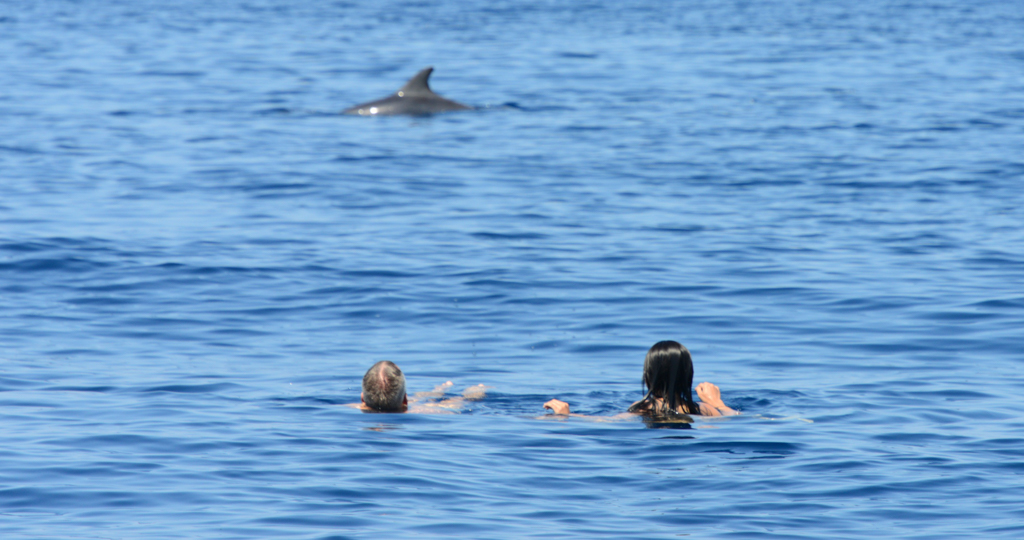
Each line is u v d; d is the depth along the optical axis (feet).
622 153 316.60
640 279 180.34
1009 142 323.78
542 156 312.09
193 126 368.68
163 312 161.79
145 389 124.57
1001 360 138.51
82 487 92.02
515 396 124.06
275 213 232.32
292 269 185.68
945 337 148.87
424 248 201.26
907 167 286.05
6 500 88.89
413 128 374.22
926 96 442.09
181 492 91.25
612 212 234.79
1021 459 100.99
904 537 83.15
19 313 159.74
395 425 111.75
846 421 114.11
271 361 138.72
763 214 232.53
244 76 520.01
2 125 355.56
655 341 149.07
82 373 131.23
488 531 83.66
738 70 540.52
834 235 211.82
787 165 292.61
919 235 210.59
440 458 101.09
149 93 453.17
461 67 557.74
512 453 103.04
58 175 270.87
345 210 236.43
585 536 82.99
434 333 153.07
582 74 528.63
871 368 135.64
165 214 228.84
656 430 111.04
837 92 459.32
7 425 109.19
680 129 364.79
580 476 96.94
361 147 329.52
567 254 196.85
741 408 119.96
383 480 94.68
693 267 187.93
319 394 123.75
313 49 642.22
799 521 86.48
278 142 337.72
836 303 165.99
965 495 91.97
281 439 105.91
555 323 157.58
